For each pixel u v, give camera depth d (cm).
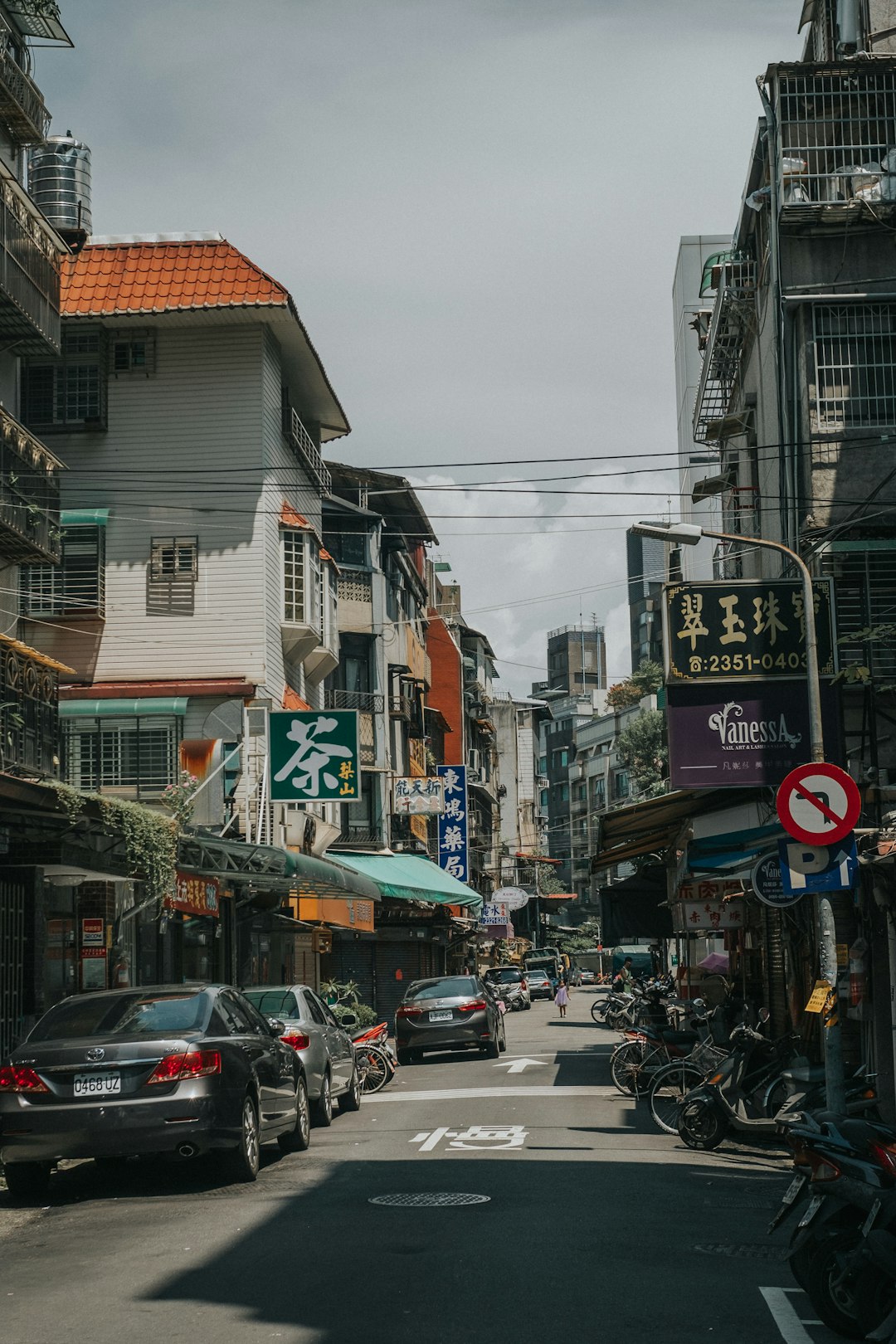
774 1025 2272
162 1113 1070
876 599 2039
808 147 2212
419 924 4619
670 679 1716
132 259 2950
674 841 2802
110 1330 666
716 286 2716
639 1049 1953
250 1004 1327
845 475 2117
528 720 10000
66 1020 1159
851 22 2369
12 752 1680
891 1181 670
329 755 2514
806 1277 674
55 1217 1038
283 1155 1355
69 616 2847
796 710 1706
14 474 1912
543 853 10731
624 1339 641
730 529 2861
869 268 2184
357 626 4256
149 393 2934
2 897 1695
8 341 2094
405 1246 855
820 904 1202
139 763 2678
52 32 2109
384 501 4681
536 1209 997
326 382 3278
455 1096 2005
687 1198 1058
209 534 2892
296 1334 648
